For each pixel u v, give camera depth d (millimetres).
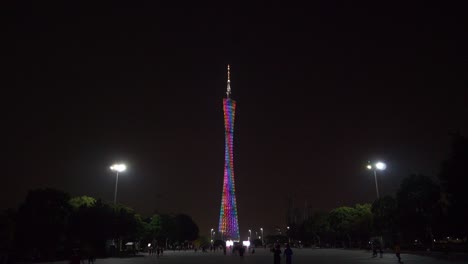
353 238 139375
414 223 86688
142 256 95000
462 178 60594
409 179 89750
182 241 182875
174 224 158250
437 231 80938
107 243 93188
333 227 141750
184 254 113250
